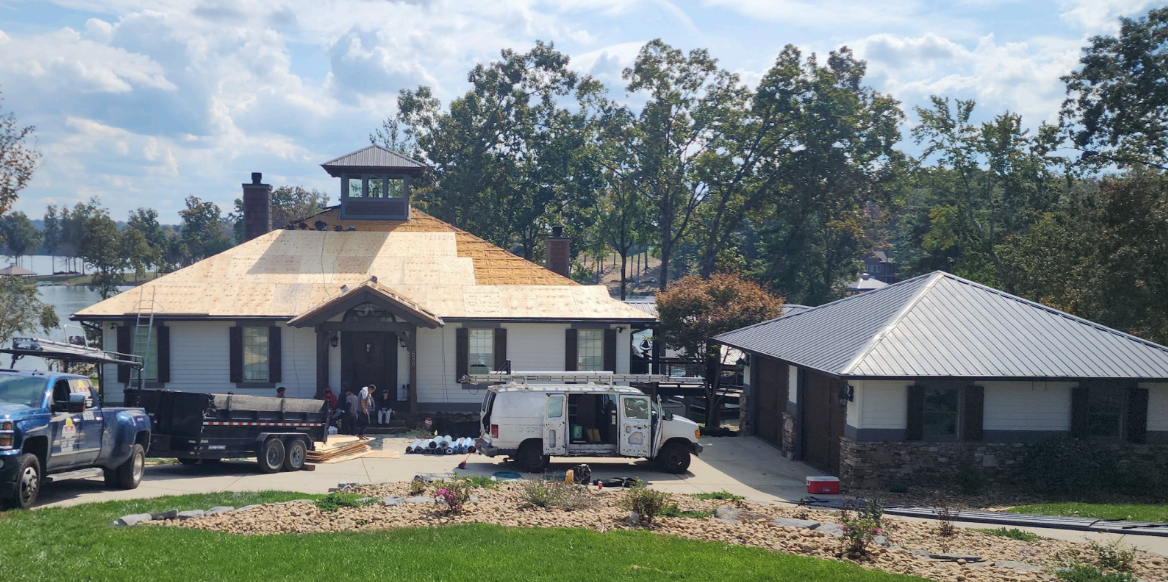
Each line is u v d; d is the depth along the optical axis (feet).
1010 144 172.55
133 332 90.68
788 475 71.36
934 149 180.34
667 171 202.90
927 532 46.52
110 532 37.93
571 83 210.38
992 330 70.74
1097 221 103.86
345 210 114.21
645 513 45.37
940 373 63.93
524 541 39.37
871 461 65.87
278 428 63.87
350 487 53.83
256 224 112.57
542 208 210.18
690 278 110.01
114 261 316.19
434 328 92.94
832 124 191.42
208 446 61.36
